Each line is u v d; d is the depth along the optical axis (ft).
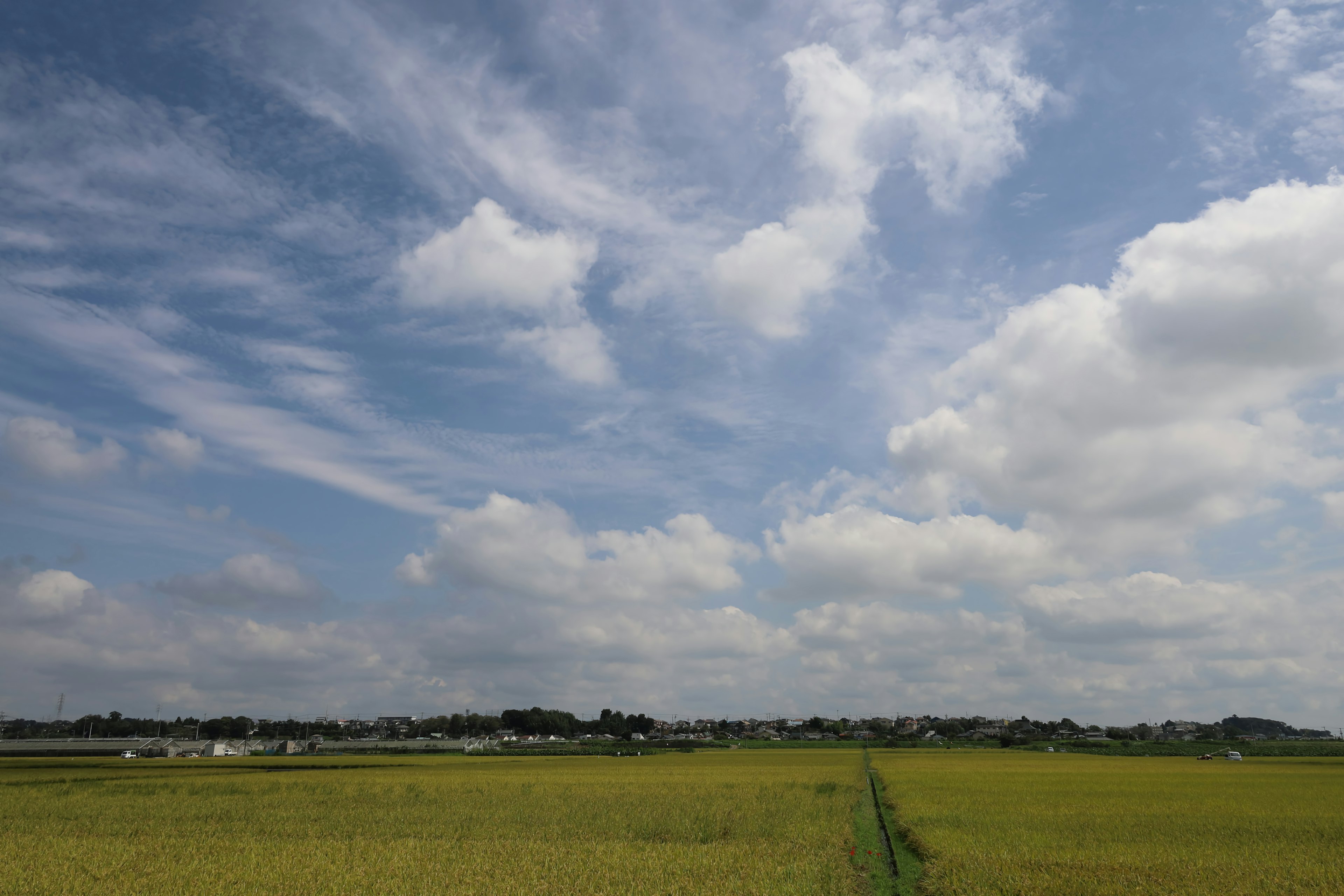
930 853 87.45
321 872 79.77
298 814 128.67
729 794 164.14
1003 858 82.17
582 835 105.50
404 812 131.13
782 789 175.94
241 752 504.43
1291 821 113.39
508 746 581.94
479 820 120.67
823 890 70.69
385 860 86.74
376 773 249.55
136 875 78.23
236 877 77.15
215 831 110.11
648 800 149.79
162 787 185.26
